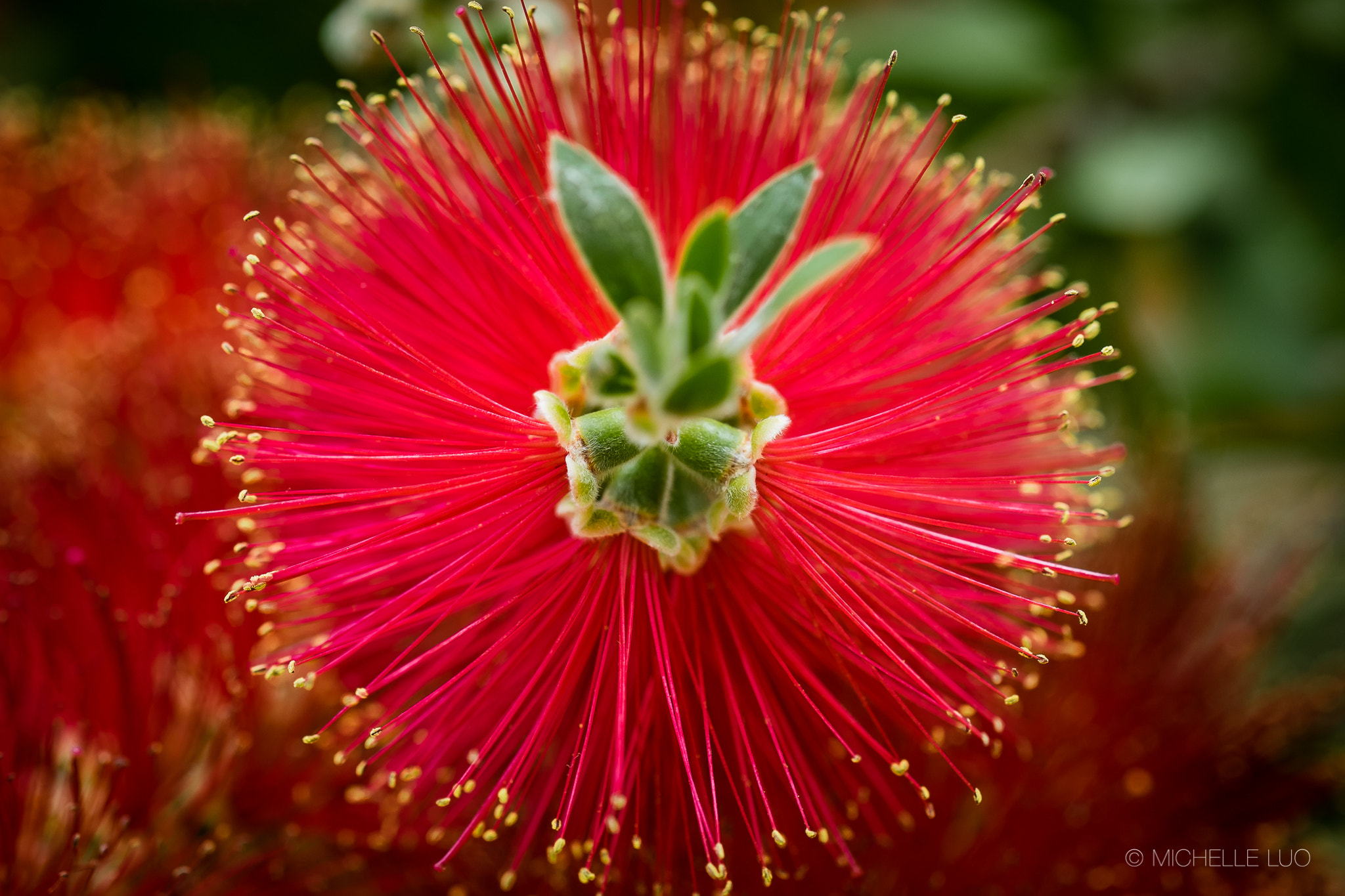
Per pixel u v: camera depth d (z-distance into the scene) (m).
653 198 0.15
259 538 0.16
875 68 0.16
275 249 0.15
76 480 0.18
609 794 0.15
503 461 0.15
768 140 0.16
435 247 0.15
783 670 0.15
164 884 0.16
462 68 0.17
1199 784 0.19
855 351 0.15
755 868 0.16
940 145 0.15
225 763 0.17
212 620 0.17
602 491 0.14
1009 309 0.17
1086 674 0.19
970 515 0.15
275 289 0.15
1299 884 0.19
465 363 0.15
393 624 0.14
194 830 0.17
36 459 0.19
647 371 0.13
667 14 0.19
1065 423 0.15
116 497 0.18
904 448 0.15
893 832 0.16
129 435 0.19
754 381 0.15
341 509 0.15
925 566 0.15
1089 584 0.19
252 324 0.15
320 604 0.15
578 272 0.15
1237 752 0.19
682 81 0.16
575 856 0.15
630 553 0.15
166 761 0.17
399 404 0.15
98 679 0.17
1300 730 0.19
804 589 0.15
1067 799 0.18
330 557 0.14
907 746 0.16
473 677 0.14
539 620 0.15
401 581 0.15
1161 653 0.19
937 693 0.15
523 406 0.15
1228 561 0.19
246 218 0.15
